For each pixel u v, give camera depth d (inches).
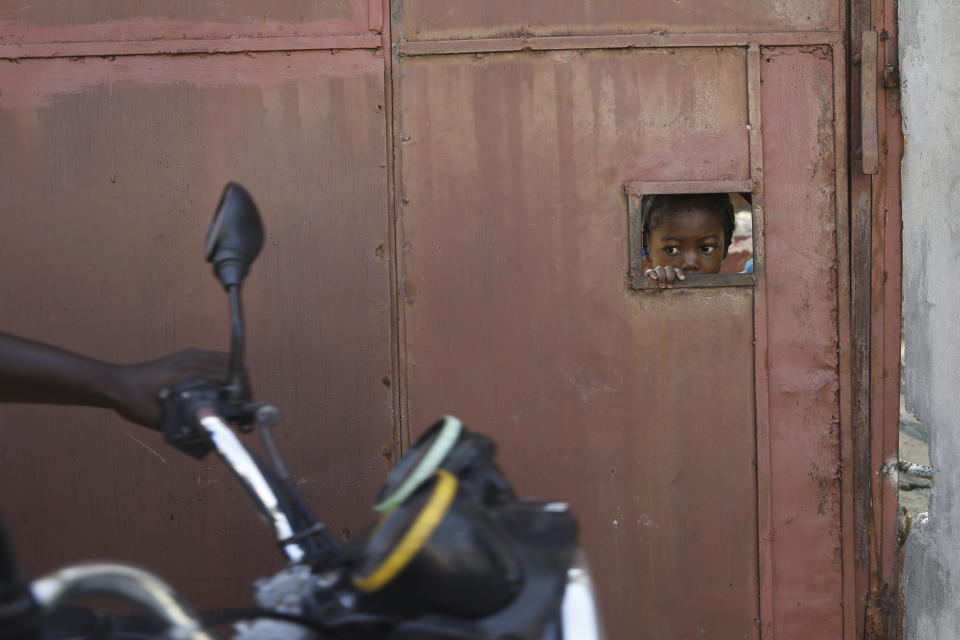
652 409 79.7
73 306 78.5
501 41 77.6
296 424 79.2
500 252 78.9
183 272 78.6
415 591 28.9
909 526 80.8
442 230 78.7
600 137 78.4
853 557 80.8
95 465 79.4
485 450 35.6
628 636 80.6
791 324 79.8
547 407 79.6
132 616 36.5
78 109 77.6
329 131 78.1
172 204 78.3
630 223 78.3
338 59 77.7
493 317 79.1
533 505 36.3
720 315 79.4
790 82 78.7
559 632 31.7
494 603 29.1
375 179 78.3
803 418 80.2
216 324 78.9
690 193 78.6
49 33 77.3
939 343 76.4
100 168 78.0
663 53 78.2
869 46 75.7
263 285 78.6
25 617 22.7
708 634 80.8
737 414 79.8
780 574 80.7
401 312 78.9
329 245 78.6
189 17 77.6
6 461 79.2
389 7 77.6
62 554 79.7
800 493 80.6
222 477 79.6
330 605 32.9
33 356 45.0
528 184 78.5
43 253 78.3
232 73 77.7
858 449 80.4
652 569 80.4
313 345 78.9
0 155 77.8
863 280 79.5
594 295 79.2
